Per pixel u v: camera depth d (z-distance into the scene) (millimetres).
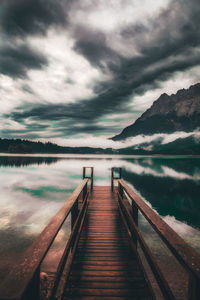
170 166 52562
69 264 2801
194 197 16359
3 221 9273
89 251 3682
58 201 13586
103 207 6543
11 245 6629
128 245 3947
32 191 17281
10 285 1078
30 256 1390
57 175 29000
